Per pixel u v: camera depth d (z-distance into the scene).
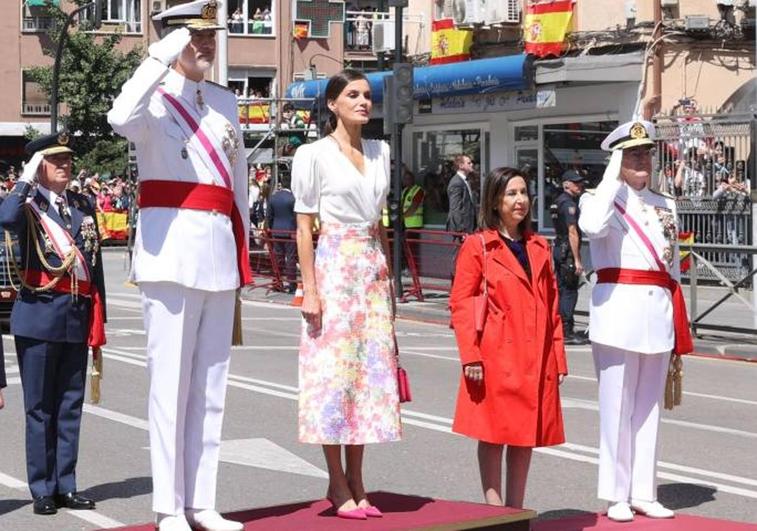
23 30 60.09
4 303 18.95
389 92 25.72
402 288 26.98
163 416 7.53
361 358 7.89
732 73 29.77
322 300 7.91
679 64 29.34
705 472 11.22
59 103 58.81
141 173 7.57
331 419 7.77
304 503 8.30
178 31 7.37
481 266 8.55
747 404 15.02
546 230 31.84
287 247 29.84
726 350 19.62
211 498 7.71
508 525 7.94
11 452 11.93
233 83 58.12
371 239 8.01
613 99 29.78
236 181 7.80
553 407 8.58
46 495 9.72
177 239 7.47
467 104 32.22
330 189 7.92
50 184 9.84
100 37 59.25
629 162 9.26
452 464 11.41
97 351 9.95
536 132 32.16
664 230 9.26
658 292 9.19
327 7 57.19
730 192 26.11
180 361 7.53
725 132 26.30
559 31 29.77
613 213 9.18
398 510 8.06
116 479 10.80
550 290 8.68
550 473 11.08
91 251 9.89
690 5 29.31
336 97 8.04
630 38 29.22
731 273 21.06
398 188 26.22
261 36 58.06
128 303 27.45
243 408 14.11
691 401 15.19
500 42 33.25
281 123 38.38
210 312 7.68
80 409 9.92
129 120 7.26
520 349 8.48
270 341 20.66
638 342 9.10
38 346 9.69
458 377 16.73
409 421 13.43
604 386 9.24
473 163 34.56
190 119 7.54
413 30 37.28
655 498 9.41
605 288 9.23
